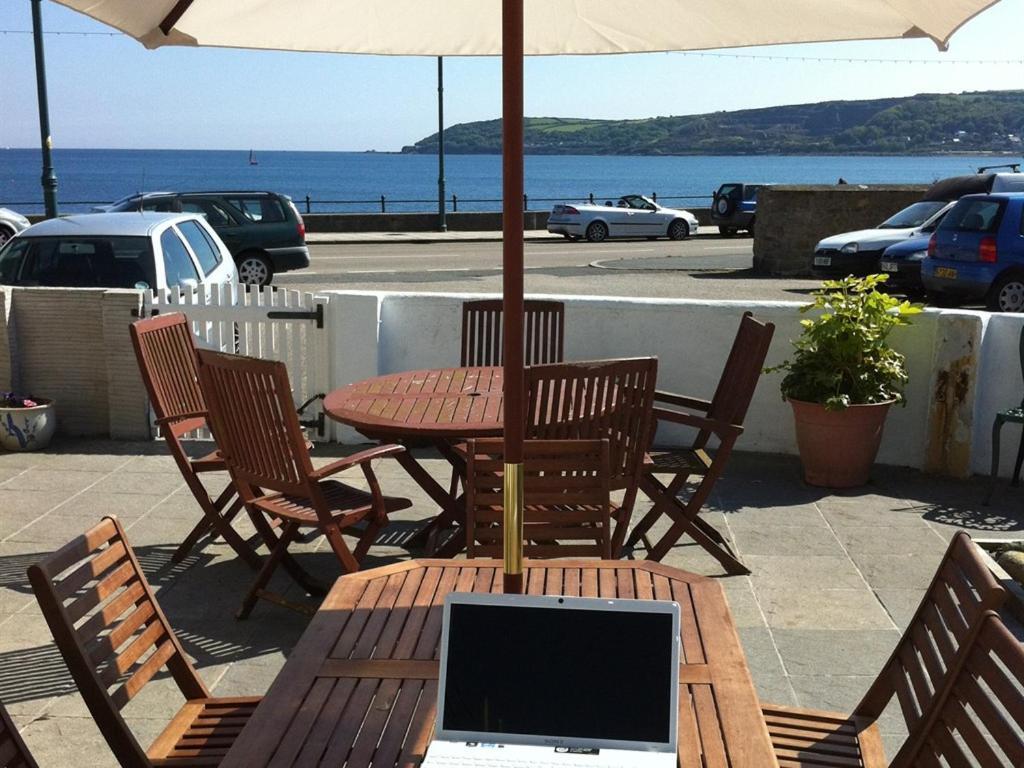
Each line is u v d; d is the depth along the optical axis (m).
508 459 3.10
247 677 4.65
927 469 7.54
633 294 18.58
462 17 4.21
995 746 3.93
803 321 7.21
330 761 2.48
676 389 8.16
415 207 91.94
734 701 2.71
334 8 4.08
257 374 4.88
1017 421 6.66
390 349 8.48
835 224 22.06
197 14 3.84
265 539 5.50
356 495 5.40
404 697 2.76
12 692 4.47
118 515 6.71
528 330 7.32
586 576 3.55
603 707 2.52
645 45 4.25
